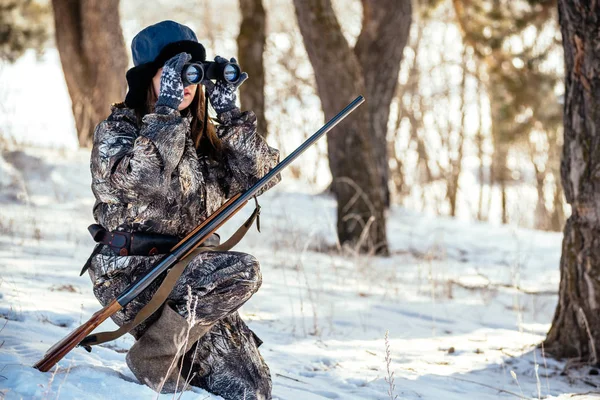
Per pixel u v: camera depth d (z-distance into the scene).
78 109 24.91
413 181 42.81
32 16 29.34
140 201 5.85
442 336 10.73
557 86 26.33
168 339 5.88
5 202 16.94
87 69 25.11
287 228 18.06
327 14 16.98
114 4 25.19
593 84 8.98
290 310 10.93
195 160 6.12
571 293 9.46
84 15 24.97
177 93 5.68
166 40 5.96
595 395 8.21
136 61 6.03
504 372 8.76
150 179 5.62
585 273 9.28
